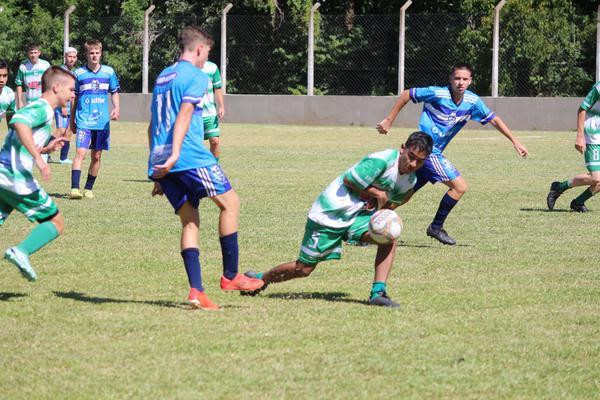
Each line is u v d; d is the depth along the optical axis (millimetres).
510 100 67375
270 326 13961
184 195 15125
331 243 15484
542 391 11281
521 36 67688
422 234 23547
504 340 13414
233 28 75625
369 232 15305
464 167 41500
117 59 78312
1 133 57719
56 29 79562
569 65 67812
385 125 23109
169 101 14859
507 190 33219
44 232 15297
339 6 87250
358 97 71125
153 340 13086
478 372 11922
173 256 19766
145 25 74500
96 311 14773
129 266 18625
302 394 10977
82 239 21812
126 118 75250
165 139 14906
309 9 73188
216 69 33938
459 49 70312
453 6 84438
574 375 11906
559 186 28078
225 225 15500
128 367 11867
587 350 13008
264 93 75500
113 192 31391
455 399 10953
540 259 20078
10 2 84438
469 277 18047
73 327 13734
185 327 13828
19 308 14906
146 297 15922
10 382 11250
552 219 26375
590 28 67250
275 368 11906
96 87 29859
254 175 37000
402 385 11367
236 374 11641
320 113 72125
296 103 72688
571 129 66375
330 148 50875
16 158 15281
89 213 26266
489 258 20156
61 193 31047
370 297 15609
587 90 67875
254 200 29312
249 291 16094
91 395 10828
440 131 22500
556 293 16625
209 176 15102
